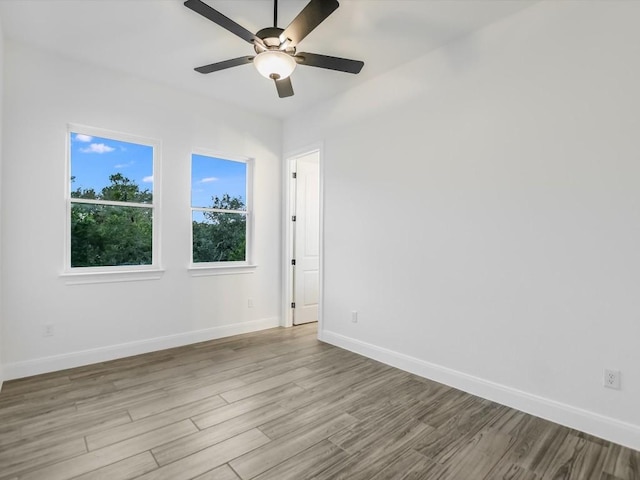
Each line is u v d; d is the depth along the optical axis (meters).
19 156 2.90
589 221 2.18
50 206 3.05
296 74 3.40
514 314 2.51
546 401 2.35
